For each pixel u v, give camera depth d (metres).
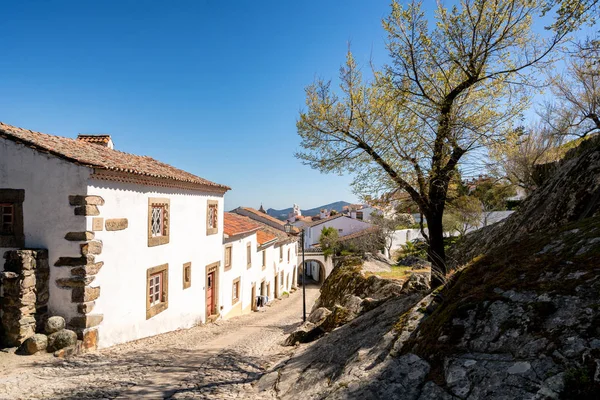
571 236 5.12
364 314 8.92
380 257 22.05
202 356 9.19
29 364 7.83
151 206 11.77
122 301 10.44
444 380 3.93
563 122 19.78
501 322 4.15
